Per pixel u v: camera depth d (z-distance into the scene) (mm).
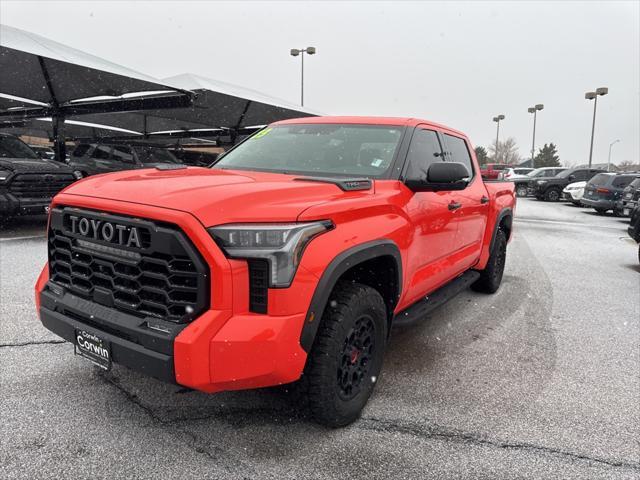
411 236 3303
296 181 2855
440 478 2445
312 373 2582
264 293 2314
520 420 3025
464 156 4898
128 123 22469
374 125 3836
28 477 2309
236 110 17516
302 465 2490
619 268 8172
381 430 2842
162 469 2412
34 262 6488
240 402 3064
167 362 2258
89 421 2787
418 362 3855
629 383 3617
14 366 3422
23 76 11789
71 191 2809
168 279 2309
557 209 21078
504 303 5660
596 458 2664
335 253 2514
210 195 2389
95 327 2566
